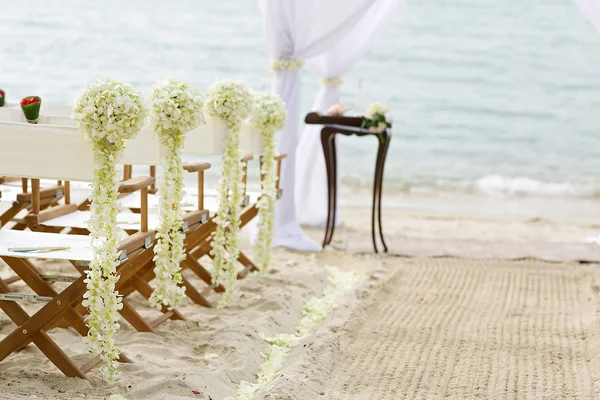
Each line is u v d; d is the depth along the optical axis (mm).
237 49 16781
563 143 15930
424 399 3736
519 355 4449
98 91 3461
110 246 3537
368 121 6816
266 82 16812
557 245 7668
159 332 4434
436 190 12555
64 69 16156
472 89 16312
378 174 6992
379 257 6965
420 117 16156
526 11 16391
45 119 4938
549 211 10688
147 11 16531
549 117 16109
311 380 3852
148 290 4391
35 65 16031
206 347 4254
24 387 3465
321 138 7012
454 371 4152
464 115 16188
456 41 16484
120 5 16391
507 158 15586
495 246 7543
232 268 5043
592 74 16156
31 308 4703
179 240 4227
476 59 16375
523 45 16391
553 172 14531
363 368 4145
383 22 7473
